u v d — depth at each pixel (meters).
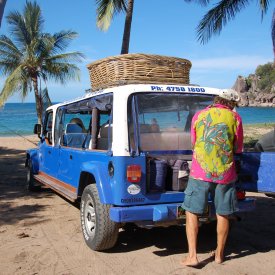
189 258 4.71
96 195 5.11
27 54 24.67
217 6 15.56
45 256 5.07
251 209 5.27
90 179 5.83
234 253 5.21
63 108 7.39
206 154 4.59
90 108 6.13
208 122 4.66
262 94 149.00
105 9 15.12
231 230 6.24
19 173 12.11
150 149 5.30
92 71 6.48
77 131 7.39
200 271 4.61
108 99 5.33
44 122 8.73
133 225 6.48
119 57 5.76
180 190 5.07
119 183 4.77
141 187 4.84
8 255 5.11
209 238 5.90
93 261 4.91
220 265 4.79
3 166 13.66
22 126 47.12
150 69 5.79
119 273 4.57
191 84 5.91
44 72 25.95
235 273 4.55
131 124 4.92
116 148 4.83
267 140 6.68
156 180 4.91
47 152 8.16
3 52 24.70
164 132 5.44
